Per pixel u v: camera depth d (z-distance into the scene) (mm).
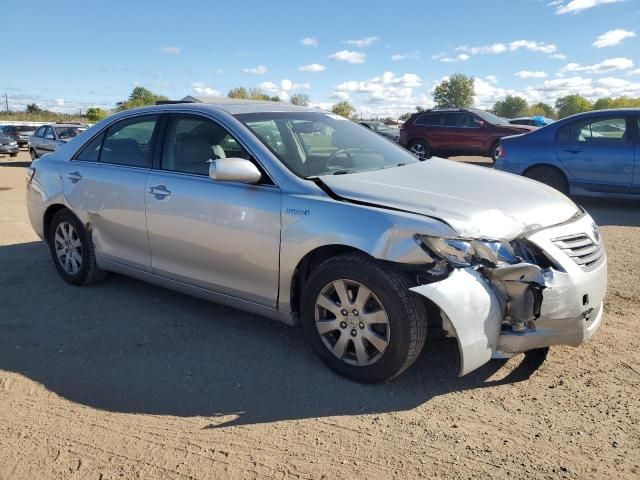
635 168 8430
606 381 3270
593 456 2615
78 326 4234
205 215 3830
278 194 3523
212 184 3855
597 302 3283
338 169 3861
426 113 17984
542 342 3086
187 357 3705
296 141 4008
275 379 3400
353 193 3350
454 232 2957
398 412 3023
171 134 4293
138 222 4312
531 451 2662
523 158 9250
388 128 27438
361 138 4531
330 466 2594
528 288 3010
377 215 3115
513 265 2988
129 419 3014
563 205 3592
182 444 2781
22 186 13117
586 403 3055
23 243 6781
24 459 2682
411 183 3537
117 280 5250
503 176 3988
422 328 3080
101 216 4629
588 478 2469
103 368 3582
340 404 3117
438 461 2607
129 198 4359
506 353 3098
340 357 3352
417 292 2895
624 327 4012
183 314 4422
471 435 2801
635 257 5914
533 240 3102
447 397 3158
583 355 3588
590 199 10125
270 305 3654
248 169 3523
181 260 4105
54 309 4574
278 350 3779
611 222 7969
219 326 4188
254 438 2822
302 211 3371
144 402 3182
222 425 2941
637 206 9344
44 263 5855
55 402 3195
